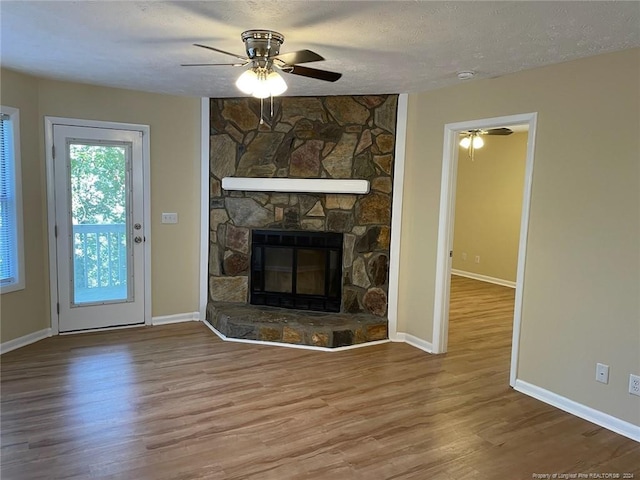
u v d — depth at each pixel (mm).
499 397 3379
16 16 2506
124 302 4699
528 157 3373
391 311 4551
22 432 2713
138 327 4723
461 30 2562
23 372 3559
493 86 3605
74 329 4496
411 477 2402
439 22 2449
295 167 4609
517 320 3496
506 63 3189
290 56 2594
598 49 2824
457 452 2650
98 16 2492
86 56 3281
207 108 4734
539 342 3357
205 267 4957
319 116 4523
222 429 2818
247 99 4664
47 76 3965
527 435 2855
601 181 2943
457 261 8359
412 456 2596
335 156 4516
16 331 4051
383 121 4398
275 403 3186
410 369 3867
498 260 7594
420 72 3490
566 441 2795
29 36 2846
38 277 4223
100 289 4590
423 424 2959
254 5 2287
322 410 3104
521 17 2348
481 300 6414
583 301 3074
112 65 3518
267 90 2729
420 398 3332
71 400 3127
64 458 2469
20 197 3979
